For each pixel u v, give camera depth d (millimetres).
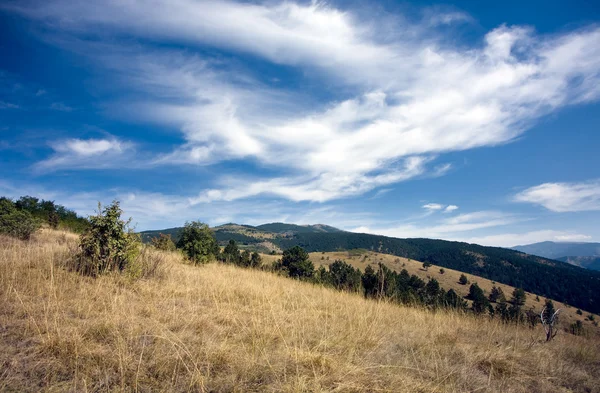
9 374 2992
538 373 4867
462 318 8797
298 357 4082
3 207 12352
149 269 8672
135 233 8180
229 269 13320
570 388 4535
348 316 6699
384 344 5195
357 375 3709
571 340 7742
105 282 6695
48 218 20109
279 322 5660
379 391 3416
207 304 6676
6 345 3531
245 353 4086
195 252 14102
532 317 8750
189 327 4914
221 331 4906
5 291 5152
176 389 3115
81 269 7188
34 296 5250
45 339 3713
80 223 23031
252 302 7109
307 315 6680
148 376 3311
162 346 3982
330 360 4000
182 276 9297
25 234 12125
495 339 6777
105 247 7348
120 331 4332
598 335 8641
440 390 3662
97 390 2959
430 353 5059
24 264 6977
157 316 5156
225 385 3260
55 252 8555
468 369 4539
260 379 3520
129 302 5766
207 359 3742
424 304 9828
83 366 3268
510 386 4168
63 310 4797
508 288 92125
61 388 2906
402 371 4090
